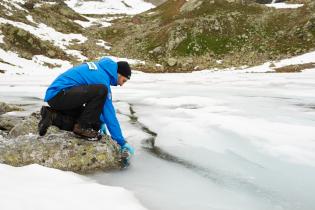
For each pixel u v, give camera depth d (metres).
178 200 3.34
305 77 22.02
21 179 3.40
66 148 4.25
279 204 3.29
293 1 53.72
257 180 3.88
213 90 14.66
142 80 23.16
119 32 54.84
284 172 4.07
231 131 5.80
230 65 36.69
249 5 51.66
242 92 13.48
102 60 4.46
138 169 4.25
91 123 4.26
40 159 4.16
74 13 63.25
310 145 4.89
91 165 4.18
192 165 4.38
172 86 17.48
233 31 44.72
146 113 8.16
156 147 5.17
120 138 4.40
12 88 16.70
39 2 60.22
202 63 38.19
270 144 5.03
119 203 2.99
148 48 44.94
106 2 99.81
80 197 3.05
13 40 37.00
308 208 3.21
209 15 48.62
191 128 6.15
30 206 2.77
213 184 3.77
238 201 3.35
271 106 8.98
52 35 46.53
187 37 44.09
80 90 4.18
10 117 7.43
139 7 98.62
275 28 44.69
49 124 4.30
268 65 33.66
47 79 24.52
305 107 8.79
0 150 4.30
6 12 46.72
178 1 61.75
